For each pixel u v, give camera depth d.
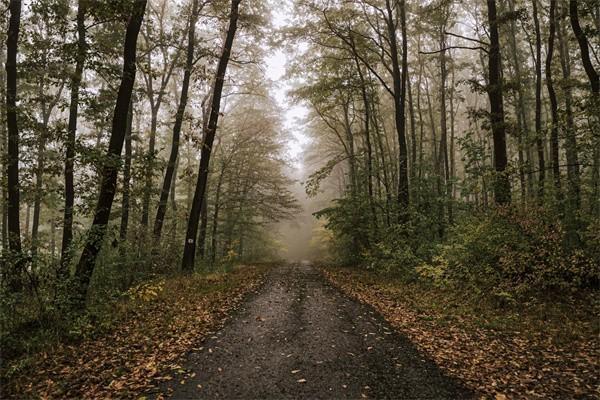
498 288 9.33
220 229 26.59
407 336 7.11
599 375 5.17
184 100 15.82
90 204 10.51
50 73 11.43
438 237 14.98
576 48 18.48
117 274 10.24
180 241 18.08
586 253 8.84
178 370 5.46
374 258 16.30
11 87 10.75
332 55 20.02
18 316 6.89
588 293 8.63
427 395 4.73
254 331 7.42
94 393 4.80
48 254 8.51
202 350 6.30
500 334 7.07
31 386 5.05
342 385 5.02
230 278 14.51
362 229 19.39
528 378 5.17
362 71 21.78
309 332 7.37
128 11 8.83
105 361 5.81
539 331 7.11
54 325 6.88
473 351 6.24
